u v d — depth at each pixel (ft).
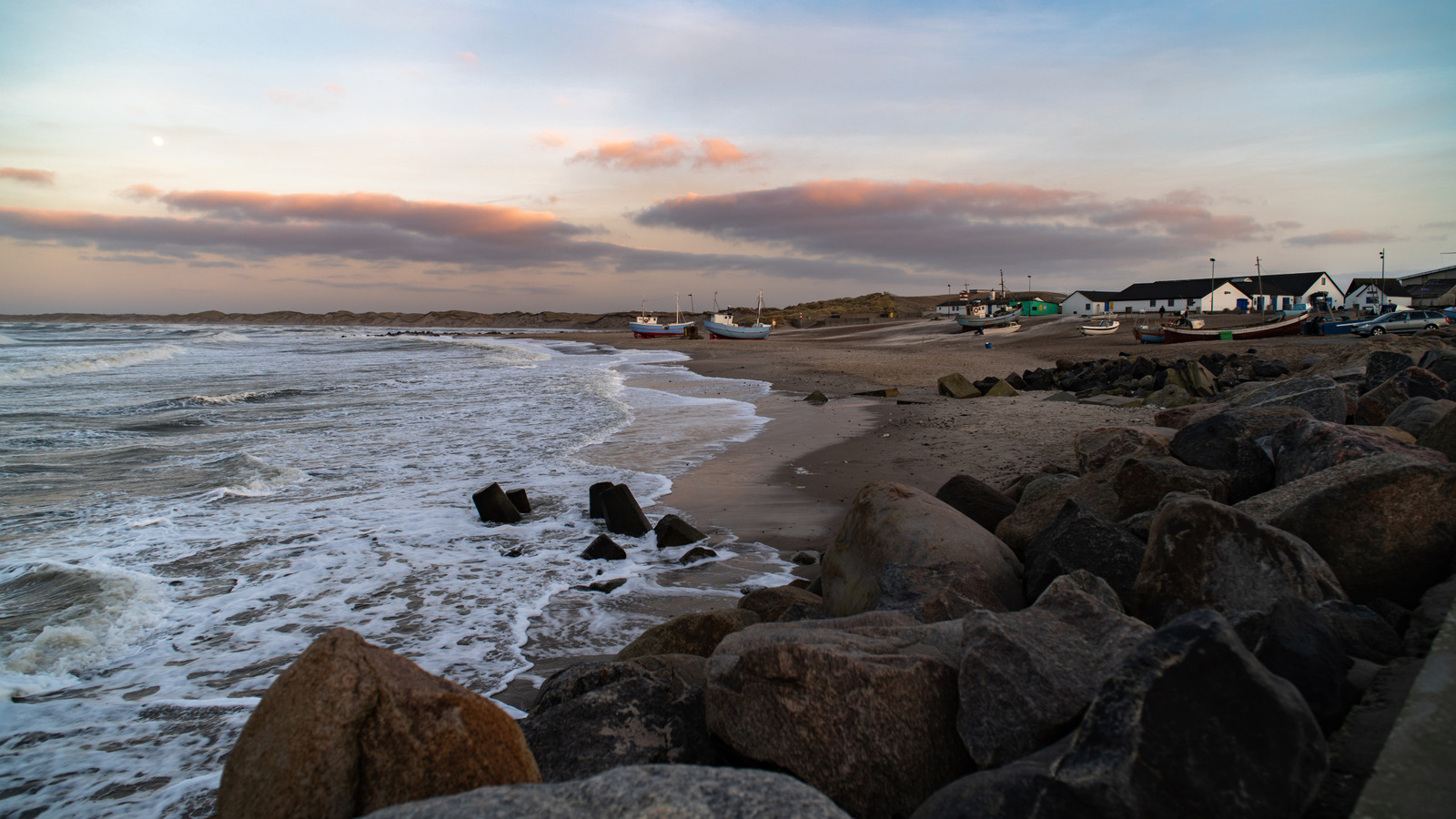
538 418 65.92
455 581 26.84
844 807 10.71
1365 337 132.67
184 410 71.77
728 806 7.06
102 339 243.40
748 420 63.72
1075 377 86.28
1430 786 7.23
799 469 43.73
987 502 25.43
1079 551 17.26
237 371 123.24
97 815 14.20
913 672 10.96
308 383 100.89
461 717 9.53
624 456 48.32
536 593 25.58
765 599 21.22
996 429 53.67
